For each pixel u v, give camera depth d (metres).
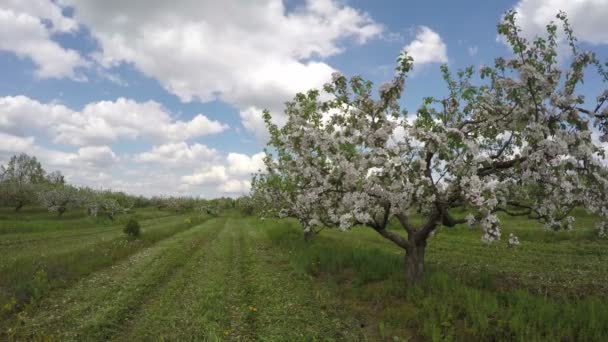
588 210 8.44
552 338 6.87
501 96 10.21
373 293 10.69
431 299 9.07
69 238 25.58
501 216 33.47
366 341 8.02
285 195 17.31
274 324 9.04
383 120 9.77
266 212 23.73
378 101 9.94
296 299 10.89
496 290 10.66
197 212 75.94
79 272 13.93
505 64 9.07
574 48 8.63
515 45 8.66
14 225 29.11
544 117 8.60
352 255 15.01
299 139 10.33
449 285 10.03
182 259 17.83
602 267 14.34
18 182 56.25
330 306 10.24
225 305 10.46
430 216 10.55
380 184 9.37
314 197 10.39
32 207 59.75
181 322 9.13
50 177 93.62
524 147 8.54
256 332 8.59
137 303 10.70
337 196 10.56
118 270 15.03
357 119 10.21
